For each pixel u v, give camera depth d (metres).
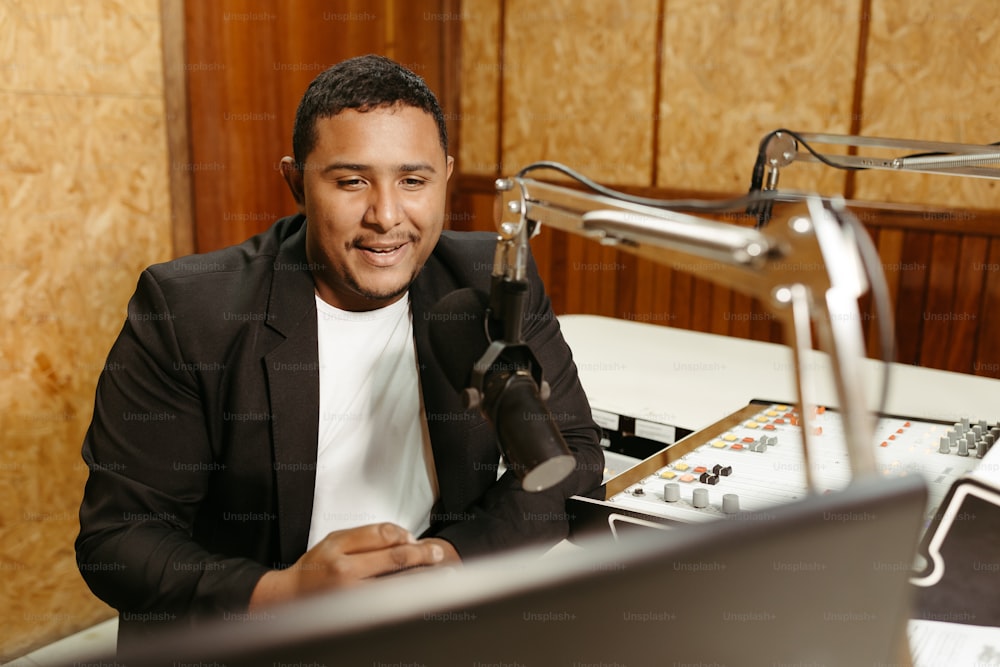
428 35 3.67
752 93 3.21
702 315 3.45
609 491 1.17
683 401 1.75
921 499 0.50
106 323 2.55
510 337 0.80
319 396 1.23
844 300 0.54
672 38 3.34
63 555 2.53
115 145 2.50
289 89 3.08
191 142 2.75
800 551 0.46
